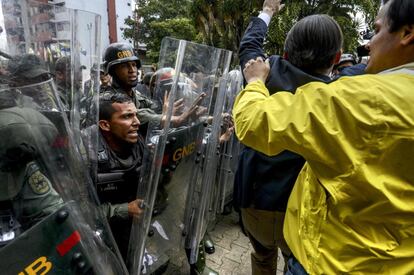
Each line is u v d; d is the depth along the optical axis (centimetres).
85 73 102
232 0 1005
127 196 147
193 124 150
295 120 73
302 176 102
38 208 77
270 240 148
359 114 67
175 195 152
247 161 139
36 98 78
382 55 76
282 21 750
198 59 141
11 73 75
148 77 342
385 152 66
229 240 274
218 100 167
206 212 194
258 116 80
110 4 2331
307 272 86
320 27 115
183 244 177
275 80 122
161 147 126
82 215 88
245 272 231
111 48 229
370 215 72
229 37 1067
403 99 65
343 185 71
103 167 139
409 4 68
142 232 131
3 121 73
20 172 75
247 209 146
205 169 175
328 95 70
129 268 133
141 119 172
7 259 70
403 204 69
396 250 72
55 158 82
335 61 122
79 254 82
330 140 69
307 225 87
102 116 142
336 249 78
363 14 774
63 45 90
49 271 76
